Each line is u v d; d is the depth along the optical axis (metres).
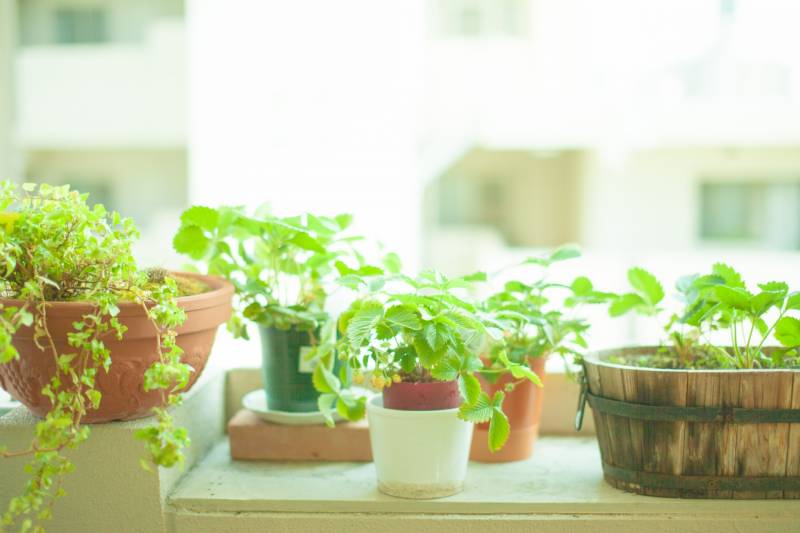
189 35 1.86
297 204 1.60
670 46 6.17
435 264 8.22
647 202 7.49
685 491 1.03
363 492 1.08
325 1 1.62
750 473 1.01
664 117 6.45
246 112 1.62
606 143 6.58
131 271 0.99
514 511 1.04
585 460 1.23
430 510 1.05
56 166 8.24
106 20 7.66
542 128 6.58
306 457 1.23
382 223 1.68
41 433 0.86
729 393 0.99
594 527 1.04
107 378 0.99
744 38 5.84
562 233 8.34
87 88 7.43
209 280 1.20
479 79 6.71
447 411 1.02
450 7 6.73
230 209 1.15
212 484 1.12
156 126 7.49
